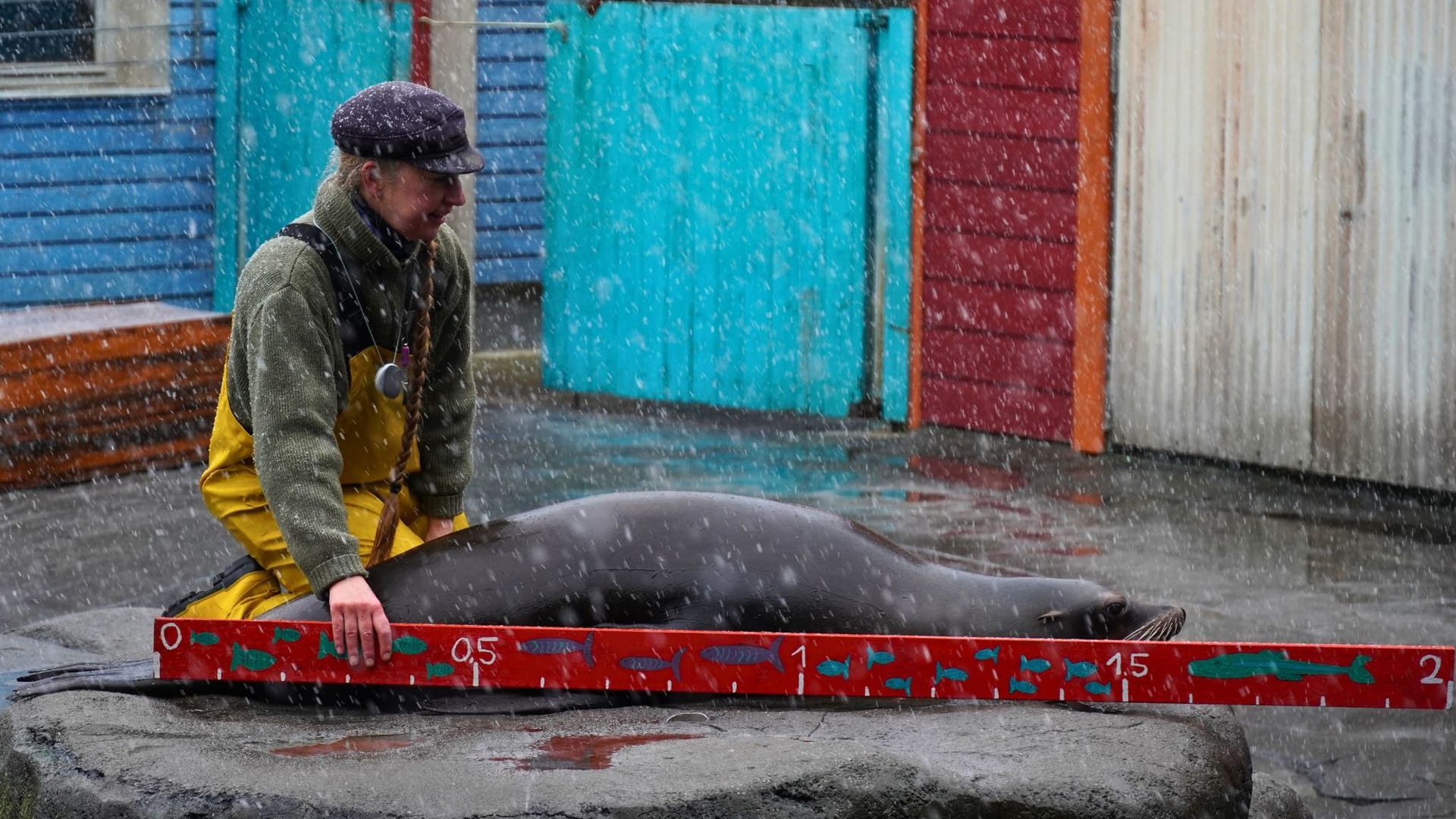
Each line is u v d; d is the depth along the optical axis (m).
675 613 4.93
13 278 15.88
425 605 4.84
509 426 13.59
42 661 5.95
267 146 16.36
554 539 4.99
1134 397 12.86
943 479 12.00
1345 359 11.78
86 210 16.12
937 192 13.55
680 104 13.91
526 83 20.55
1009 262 13.30
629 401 14.80
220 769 4.00
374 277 4.92
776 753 3.99
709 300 14.11
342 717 4.68
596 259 14.45
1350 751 6.86
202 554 9.97
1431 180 11.23
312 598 4.87
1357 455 11.80
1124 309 12.81
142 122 16.25
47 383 11.63
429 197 4.85
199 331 12.41
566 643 4.57
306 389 4.73
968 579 5.13
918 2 13.25
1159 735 4.38
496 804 3.75
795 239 13.79
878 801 3.89
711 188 13.96
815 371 13.94
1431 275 11.31
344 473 5.21
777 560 4.99
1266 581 9.42
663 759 4.00
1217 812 4.20
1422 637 8.33
